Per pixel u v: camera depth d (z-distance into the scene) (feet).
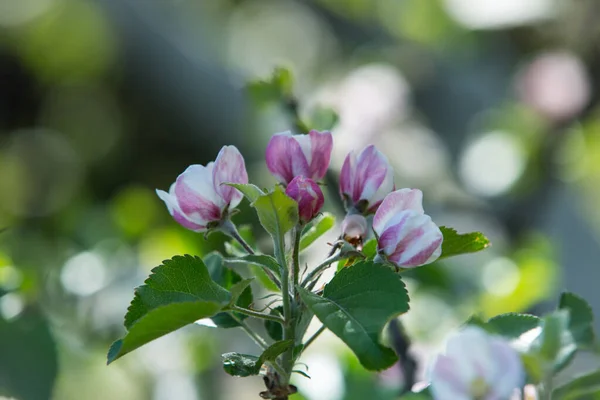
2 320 3.03
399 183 4.96
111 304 3.61
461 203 4.82
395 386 2.92
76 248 4.35
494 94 5.58
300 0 7.11
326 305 2.33
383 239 2.41
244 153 5.90
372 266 2.34
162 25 7.16
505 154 4.83
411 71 5.82
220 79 6.79
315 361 2.99
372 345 2.29
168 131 7.04
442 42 5.90
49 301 3.52
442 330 3.32
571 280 5.27
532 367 2.30
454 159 5.24
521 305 3.43
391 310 2.31
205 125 6.77
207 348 3.72
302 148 2.47
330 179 3.19
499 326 2.38
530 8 5.30
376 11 6.60
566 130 4.89
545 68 4.90
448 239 2.46
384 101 4.10
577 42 5.18
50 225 6.73
